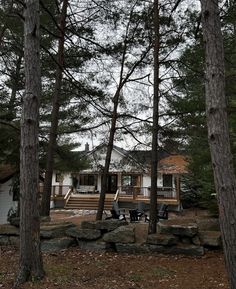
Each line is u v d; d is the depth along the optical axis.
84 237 7.91
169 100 9.84
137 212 16.52
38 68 5.74
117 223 8.01
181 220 8.89
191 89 9.48
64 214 24.55
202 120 9.36
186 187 26.33
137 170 12.20
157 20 9.42
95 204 29.41
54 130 10.12
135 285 5.33
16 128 10.81
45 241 7.84
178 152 10.48
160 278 5.74
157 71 9.27
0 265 6.65
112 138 11.48
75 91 11.80
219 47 4.57
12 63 12.91
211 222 8.24
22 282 5.29
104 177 11.16
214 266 6.45
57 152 13.97
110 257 7.24
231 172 4.24
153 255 7.34
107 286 5.27
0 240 8.43
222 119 4.37
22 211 5.45
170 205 26.59
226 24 8.48
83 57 11.23
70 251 7.70
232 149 7.57
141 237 8.02
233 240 4.09
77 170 14.98
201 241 7.43
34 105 5.60
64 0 10.22
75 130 12.38
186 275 5.93
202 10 4.71
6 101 13.34
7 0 10.82
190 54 9.16
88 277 5.75
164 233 7.70
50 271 5.93
